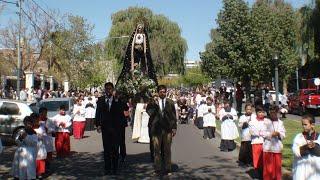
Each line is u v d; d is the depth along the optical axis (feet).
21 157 36.83
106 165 41.04
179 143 64.28
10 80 155.94
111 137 41.04
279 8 171.01
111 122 41.14
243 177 39.27
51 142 42.52
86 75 176.86
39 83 167.22
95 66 181.37
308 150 27.14
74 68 174.50
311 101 118.32
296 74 177.88
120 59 193.98
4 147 61.00
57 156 51.85
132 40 104.01
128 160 49.42
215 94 126.31
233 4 111.65
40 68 209.15
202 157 51.24
